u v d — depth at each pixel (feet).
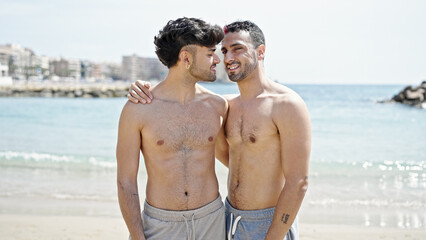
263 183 8.63
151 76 533.14
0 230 16.46
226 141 9.51
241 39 8.50
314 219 17.76
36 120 72.49
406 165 27.84
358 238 15.53
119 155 8.24
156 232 8.24
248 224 8.67
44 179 24.89
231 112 9.09
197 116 8.44
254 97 8.77
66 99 154.71
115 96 185.78
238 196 8.86
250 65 8.53
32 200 20.59
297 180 8.07
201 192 8.36
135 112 8.14
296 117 8.09
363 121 66.54
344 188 22.44
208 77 8.22
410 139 46.83
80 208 19.38
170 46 8.06
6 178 24.97
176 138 8.20
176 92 8.38
